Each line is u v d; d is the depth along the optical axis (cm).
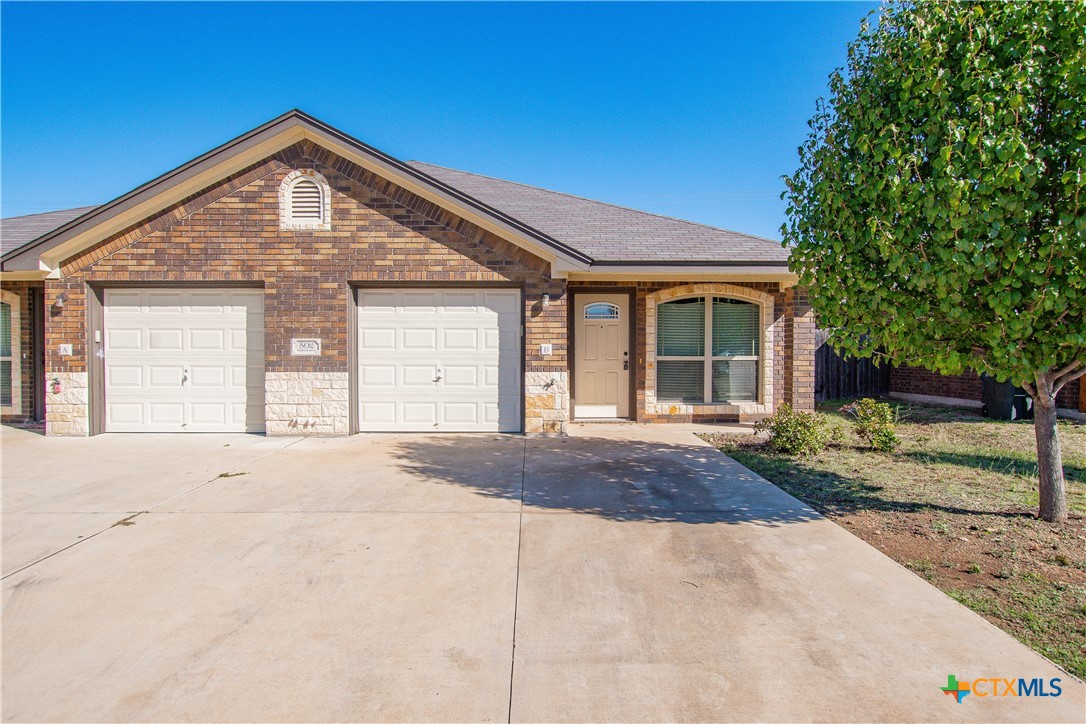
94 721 240
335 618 323
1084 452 732
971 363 430
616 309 1033
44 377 998
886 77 442
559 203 1180
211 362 914
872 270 445
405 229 881
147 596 349
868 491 569
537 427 890
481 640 301
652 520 485
